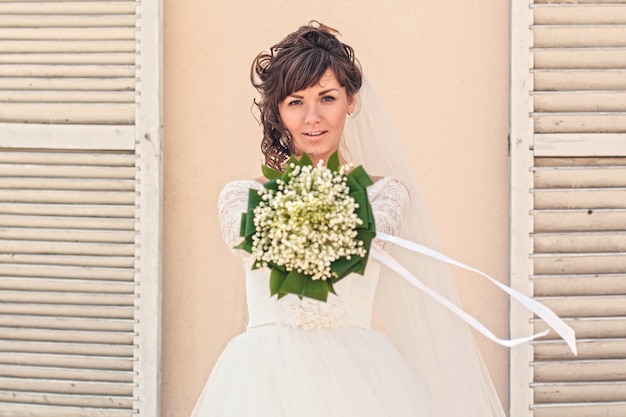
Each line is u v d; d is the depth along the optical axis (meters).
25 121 3.88
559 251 3.70
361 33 4.01
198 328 4.00
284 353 2.75
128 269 3.81
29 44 3.88
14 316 3.84
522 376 3.67
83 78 3.86
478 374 3.12
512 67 3.71
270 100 3.01
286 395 2.68
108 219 3.82
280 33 4.03
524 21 3.70
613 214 3.69
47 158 3.86
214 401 2.78
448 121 3.98
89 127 3.84
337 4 4.02
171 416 4.00
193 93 4.03
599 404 3.66
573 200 3.70
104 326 3.82
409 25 4.00
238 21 4.03
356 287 2.89
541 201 3.70
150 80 3.82
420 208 3.17
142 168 3.81
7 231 3.86
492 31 3.97
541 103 3.71
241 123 4.02
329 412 2.65
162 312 3.99
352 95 3.09
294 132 2.98
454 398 3.09
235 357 2.83
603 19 3.71
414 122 3.99
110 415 3.80
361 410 2.67
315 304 2.80
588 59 3.71
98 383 3.81
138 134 3.82
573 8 3.71
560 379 3.68
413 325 3.10
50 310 3.83
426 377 3.09
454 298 3.14
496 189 3.96
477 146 3.97
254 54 4.03
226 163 4.02
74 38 3.87
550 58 3.71
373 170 3.24
